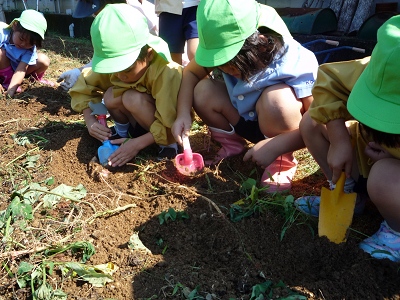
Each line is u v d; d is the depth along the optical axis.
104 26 2.10
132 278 1.55
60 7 8.47
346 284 1.50
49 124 2.89
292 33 4.32
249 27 1.91
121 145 2.35
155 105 2.39
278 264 1.62
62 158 2.44
